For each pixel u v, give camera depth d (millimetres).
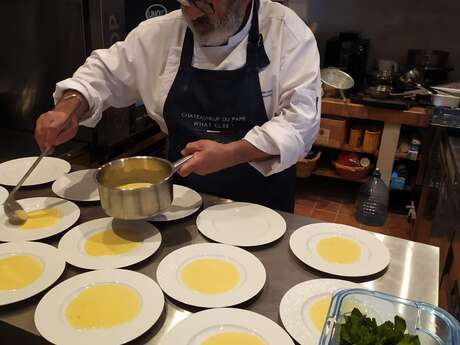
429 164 2148
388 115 2490
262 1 1208
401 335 603
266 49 1172
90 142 1702
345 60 2721
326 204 2918
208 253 904
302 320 736
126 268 873
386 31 2863
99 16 1523
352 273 859
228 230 999
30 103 1761
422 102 2523
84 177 1227
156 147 2025
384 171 2656
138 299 772
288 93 1142
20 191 1171
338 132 2660
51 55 1639
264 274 844
